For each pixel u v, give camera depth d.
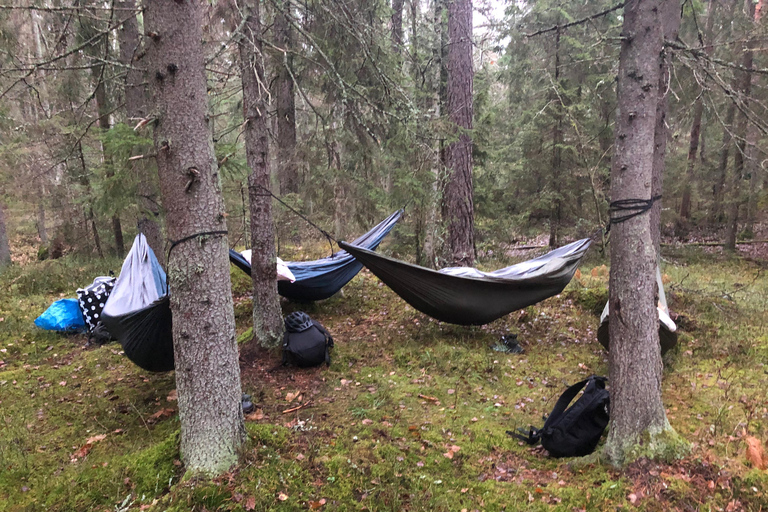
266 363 5.08
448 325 6.38
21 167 10.23
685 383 4.50
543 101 10.97
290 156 8.60
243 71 4.84
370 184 6.76
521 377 4.92
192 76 2.63
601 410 3.41
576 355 5.46
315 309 7.32
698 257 11.70
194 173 2.62
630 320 3.02
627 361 3.04
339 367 5.07
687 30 9.73
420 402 4.27
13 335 6.05
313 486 2.84
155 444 3.51
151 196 7.14
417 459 3.28
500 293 5.46
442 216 8.66
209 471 2.79
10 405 4.26
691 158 13.73
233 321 2.94
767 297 7.31
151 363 4.34
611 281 3.15
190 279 2.73
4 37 6.59
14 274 8.91
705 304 6.80
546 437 3.36
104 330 5.90
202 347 2.78
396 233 11.87
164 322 3.94
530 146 11.85
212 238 2.76
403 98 5.46
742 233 13.83
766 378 4.52
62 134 9.16
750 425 3.56
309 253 9.88
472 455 3.39
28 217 16.30
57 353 5.65
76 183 9.95
